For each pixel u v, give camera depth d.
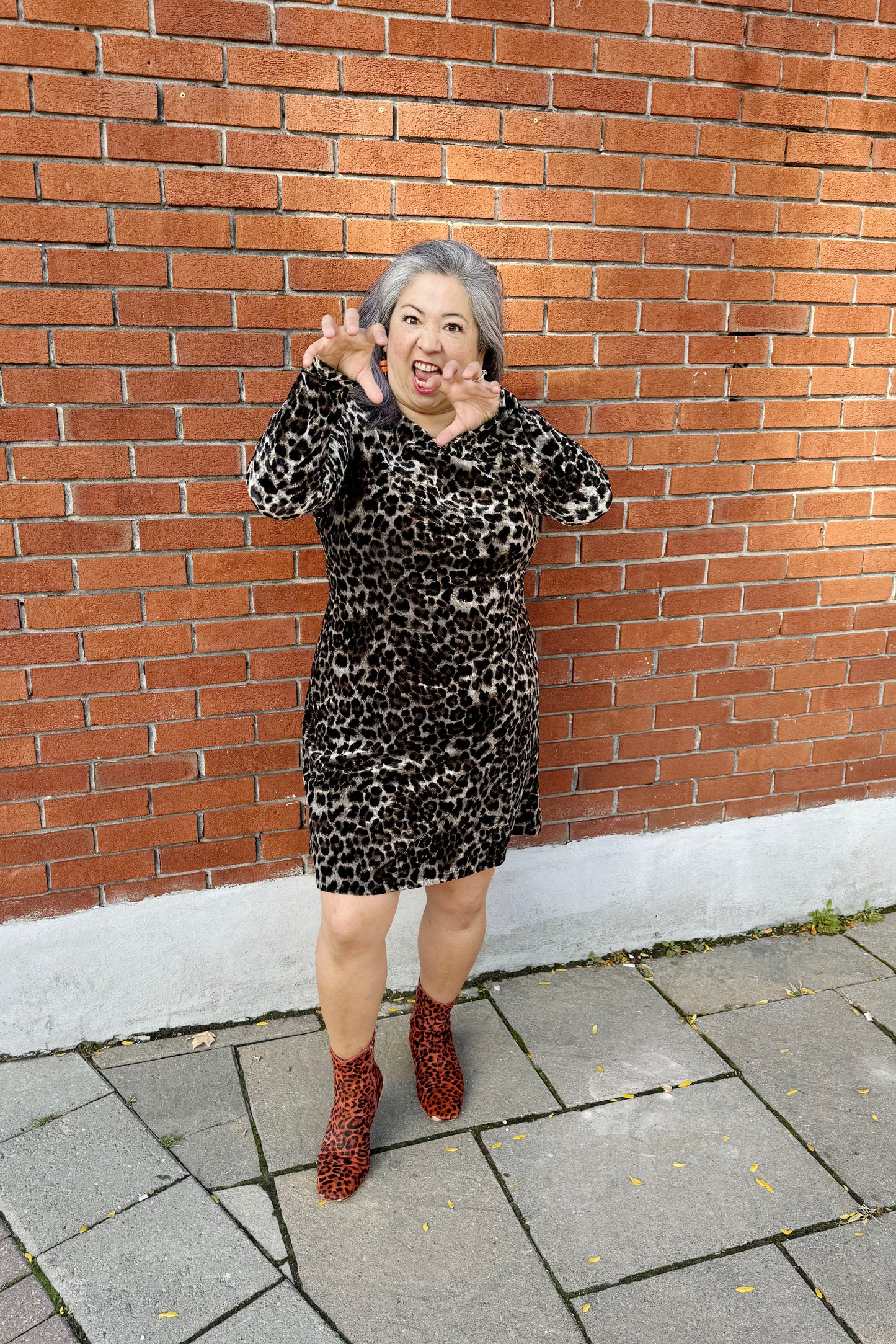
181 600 2.34
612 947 3.00
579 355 2.53
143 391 2.20
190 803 2.47
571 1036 2.59
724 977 2.88
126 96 2.04
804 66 2.53
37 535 2.21
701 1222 2.01
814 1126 2.28
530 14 2.27
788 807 3.11
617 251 2.49
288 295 2.26
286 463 1.61
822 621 2.98
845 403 2.82
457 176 2.31
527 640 2.03
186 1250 1.90
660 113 2.44
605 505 2.01
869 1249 1.95
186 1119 2.25
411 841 1.91
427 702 1.87
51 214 2.06
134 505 2.25
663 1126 2.27
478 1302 1.82
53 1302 1.80
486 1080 2.41
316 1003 2.70
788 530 2.87
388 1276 1.87
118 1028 2.54
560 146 2.38
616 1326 1.77
